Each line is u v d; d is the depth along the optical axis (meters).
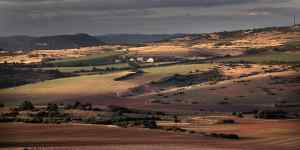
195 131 154.25
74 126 147.38
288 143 133.38
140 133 140.00
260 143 132.88
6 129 137.75
